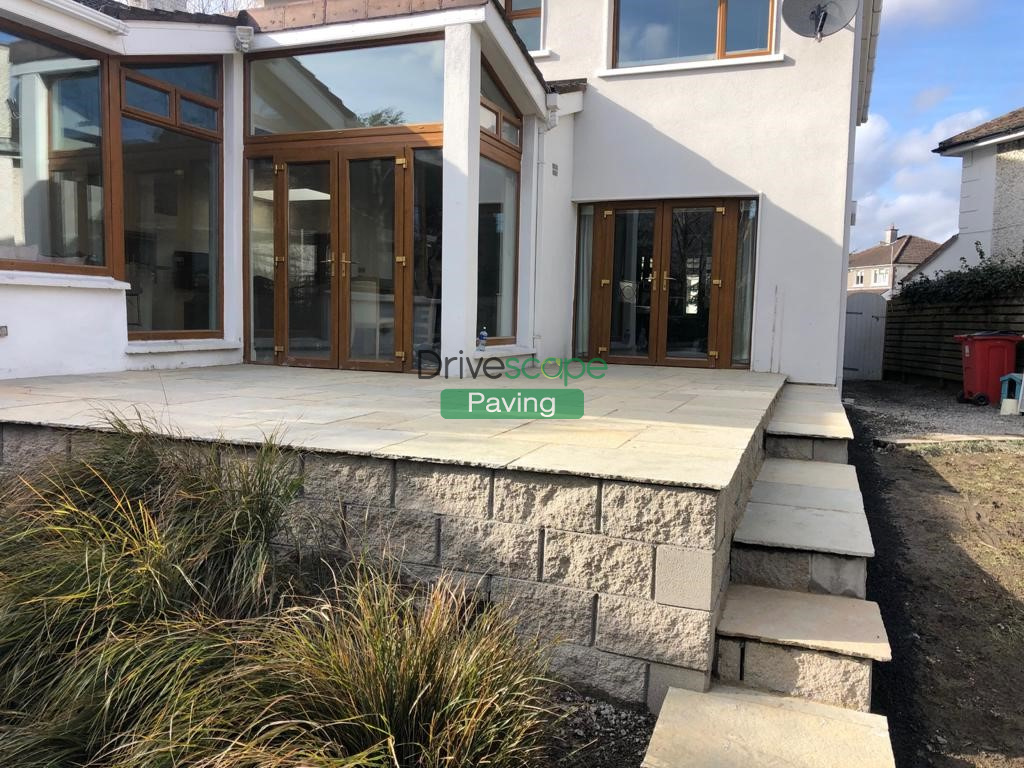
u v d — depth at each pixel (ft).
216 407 12.37
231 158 22.00
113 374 18.30
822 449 14.52
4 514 8.32
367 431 9.96
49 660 6.70
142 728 5.75
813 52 24.82
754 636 7.38
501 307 23.48
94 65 18.47
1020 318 30.73
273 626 6.65
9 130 16.57
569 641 7.57
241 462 8.73
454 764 5.38
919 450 19.93
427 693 5.82
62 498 8.27
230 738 5.36
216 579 7.62
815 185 25.08
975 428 23.39
